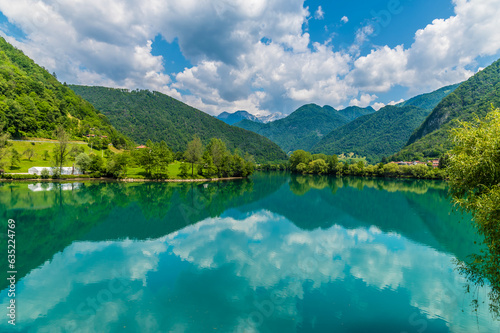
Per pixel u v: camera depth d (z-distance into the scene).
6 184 71.06
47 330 14.72
